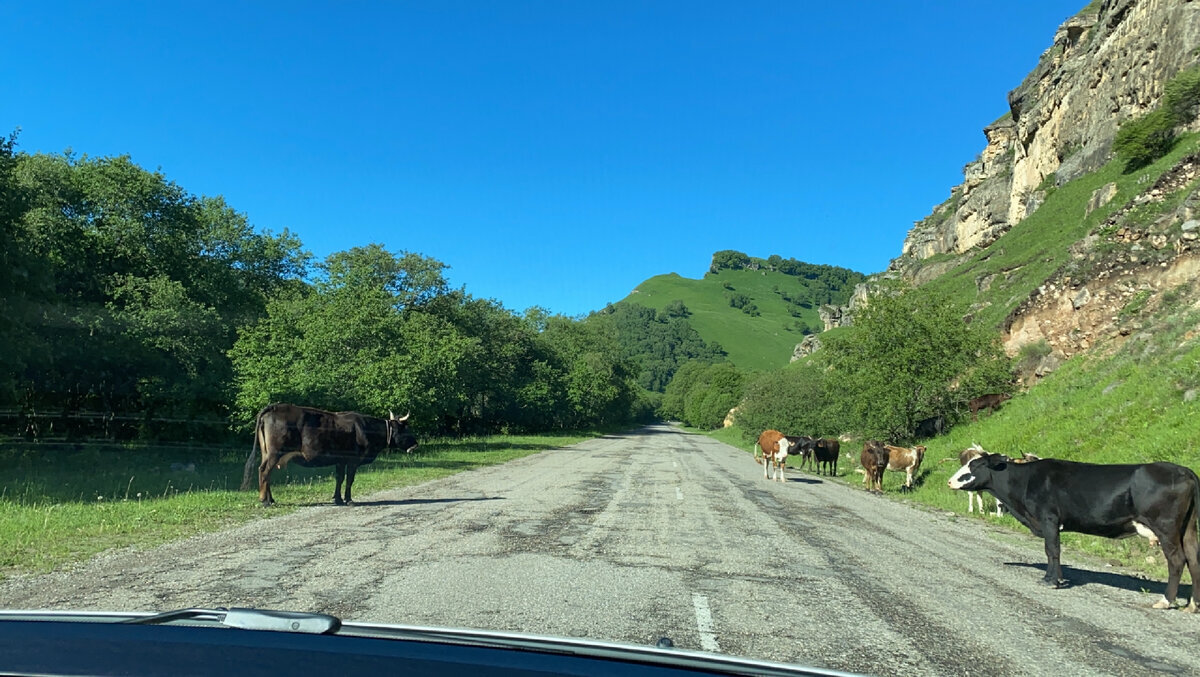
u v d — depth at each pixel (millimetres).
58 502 11984
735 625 5520
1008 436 20734
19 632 2027
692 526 10914
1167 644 5504
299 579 6602
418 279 40406
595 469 23031
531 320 74812
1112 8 54062
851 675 2328
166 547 8164
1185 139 38250
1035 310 28562
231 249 28547
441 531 9688
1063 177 55250
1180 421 14070
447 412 35531
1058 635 5625
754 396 45469
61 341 20188
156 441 24328
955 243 78250
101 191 22922
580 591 6445
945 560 8898
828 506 14812
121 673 1715
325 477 17547
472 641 2273
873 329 24984
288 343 23234
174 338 22312
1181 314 19969
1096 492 7438
